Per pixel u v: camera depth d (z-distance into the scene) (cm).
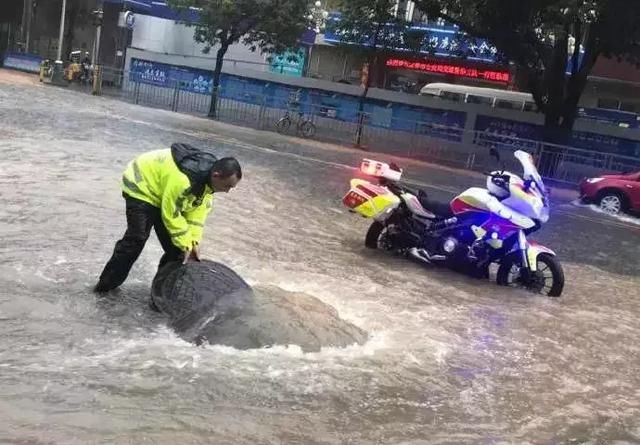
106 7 4241
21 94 2527
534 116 2681
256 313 476
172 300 491
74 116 1956
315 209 1070
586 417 423
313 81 3089
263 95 3173
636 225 1554
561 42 2338
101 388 368
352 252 819
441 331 556
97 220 744
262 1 2920
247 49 3897
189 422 345
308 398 392
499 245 762
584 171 2370
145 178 505
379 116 2892
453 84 3481
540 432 393
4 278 517
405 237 821
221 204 978
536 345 557
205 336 451
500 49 2364
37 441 309
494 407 420
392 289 674
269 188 1211
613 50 2198
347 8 2770
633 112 3309
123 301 507
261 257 713
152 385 379
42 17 4444
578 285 827
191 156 501
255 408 371
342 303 593
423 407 405
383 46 2808
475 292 718
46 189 868
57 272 550
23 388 356
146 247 663
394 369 455
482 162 2562
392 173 824
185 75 3372
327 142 2733
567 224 1409
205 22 2992
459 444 363
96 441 316
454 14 2434
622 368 527
